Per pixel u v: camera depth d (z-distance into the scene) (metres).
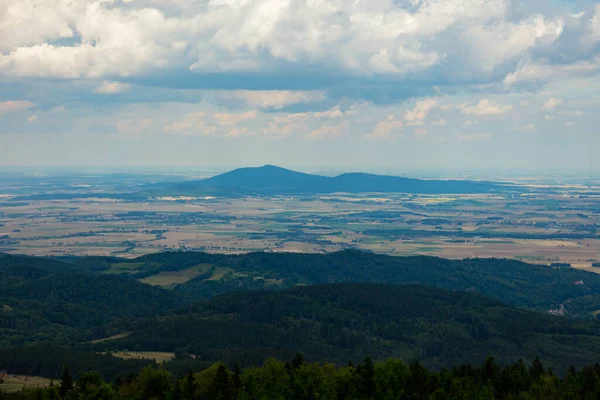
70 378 184.88
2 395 185.75
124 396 183.25
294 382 187.00
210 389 185.12
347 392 188.00
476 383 191.62
